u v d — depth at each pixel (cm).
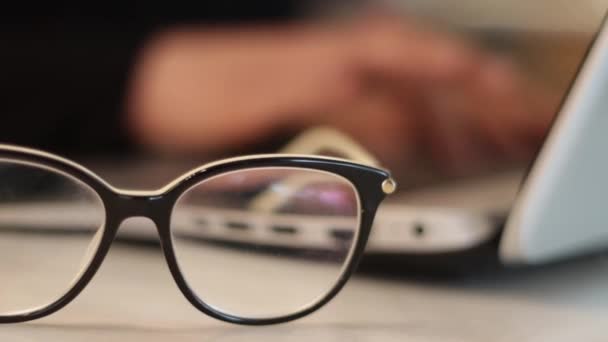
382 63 52
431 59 51
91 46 53
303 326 39
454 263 41
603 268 44
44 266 41
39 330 38
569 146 39
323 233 40
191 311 40
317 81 53
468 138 49
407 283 42
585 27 43
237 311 39
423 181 45
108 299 41
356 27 53
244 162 40
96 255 40
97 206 40
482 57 50
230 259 41
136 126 54
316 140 49
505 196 42
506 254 40
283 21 53
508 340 38
